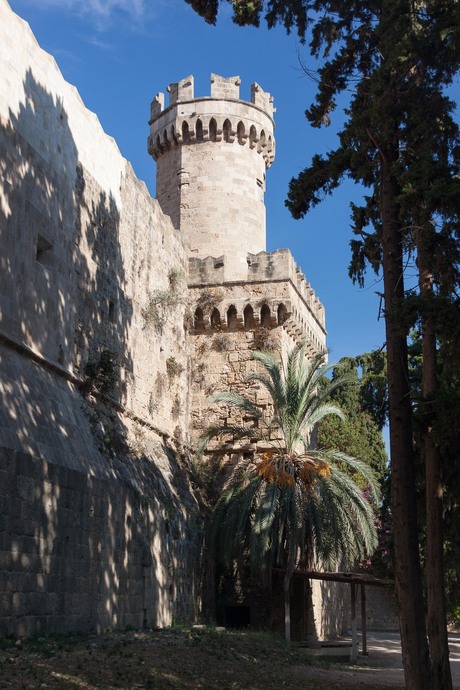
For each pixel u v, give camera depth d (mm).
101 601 24016
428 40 17641
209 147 44250
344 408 64750
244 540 32656
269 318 38812
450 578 36094
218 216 43250
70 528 22328
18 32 24141
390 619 58062
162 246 36906
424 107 18172
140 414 32781
